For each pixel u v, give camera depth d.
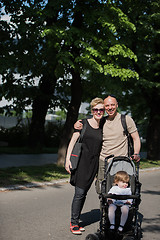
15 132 20.11
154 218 5.98
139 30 14.27
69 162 4.81
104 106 4.73
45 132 21.95
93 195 7.79
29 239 4.50
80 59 10.27
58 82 15.95
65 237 4.66
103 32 10.81
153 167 14.08
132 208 4.15
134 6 13.24
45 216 5.69
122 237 4.14
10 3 10.91
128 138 4.84
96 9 10.68
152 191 8.76
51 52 11.02
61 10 11.21
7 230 4.84
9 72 12.49
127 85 15.59
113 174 4.61
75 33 10.36
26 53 11.06
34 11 10.33
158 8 14.00
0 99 14.56
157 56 15.09
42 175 9.68
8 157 13.84
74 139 4.88
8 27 10.88
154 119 17.14
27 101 15.66
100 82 13.34
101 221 4.17
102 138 4.81
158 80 16.08
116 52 10.64
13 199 6.83
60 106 16.62
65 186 8.62
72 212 4.86
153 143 17.03
